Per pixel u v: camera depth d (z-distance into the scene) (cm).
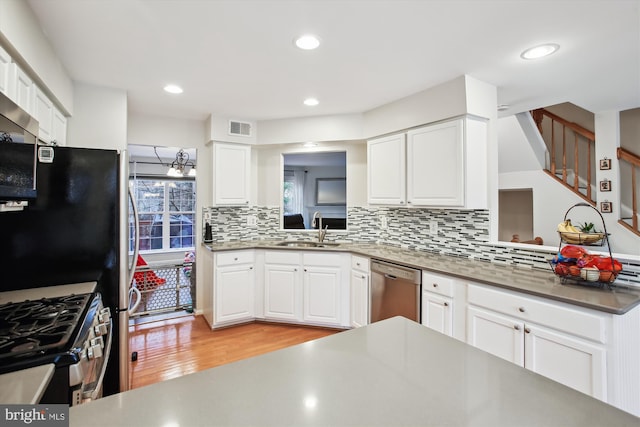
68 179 182
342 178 397
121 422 64
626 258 184
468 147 245
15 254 173
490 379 83
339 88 269
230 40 193
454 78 246
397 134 299
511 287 183
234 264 336
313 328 338
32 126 138
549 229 421
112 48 200
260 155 406
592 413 68
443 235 293
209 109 330
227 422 64
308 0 155
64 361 100
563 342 161
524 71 233
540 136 423
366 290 298
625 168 392
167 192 682
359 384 80
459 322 213
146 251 655
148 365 258
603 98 296
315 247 339
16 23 140
